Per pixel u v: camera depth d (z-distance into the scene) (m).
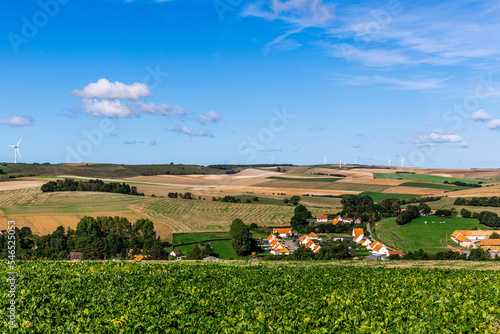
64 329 17.34
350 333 17.28
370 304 20.72
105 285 24.55
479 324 17.73
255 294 23.28
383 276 29.48
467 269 35.28
